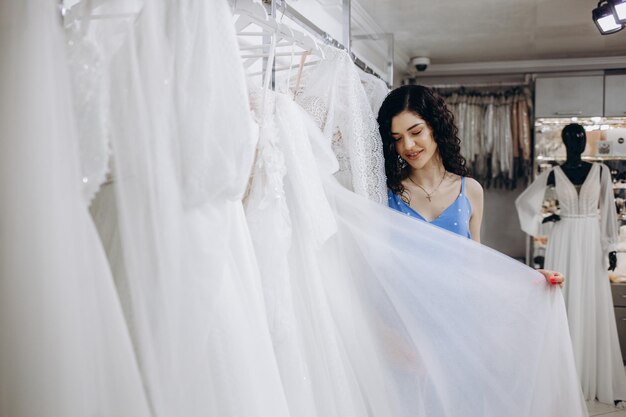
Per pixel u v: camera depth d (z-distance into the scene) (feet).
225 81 3.01
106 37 2.81
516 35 14.15
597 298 11.81
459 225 6.06
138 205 2.72
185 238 2.87
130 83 2.72
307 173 4.50
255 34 4.89
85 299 2.50
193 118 2.90
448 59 17.16
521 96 16.78
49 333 2.46
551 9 11.93
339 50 5.41
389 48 11.53
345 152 5.55
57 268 2.46
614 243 11.88
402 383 4.98
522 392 5.28
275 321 4.04
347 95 5.39
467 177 6.30
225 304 3.23
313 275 4.48
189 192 2.89
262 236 4.13
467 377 5.16
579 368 11.56
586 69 17.08
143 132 2.71
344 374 4.36
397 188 6.19
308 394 4.08
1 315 2.52
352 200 5.11
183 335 2.85
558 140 15.75
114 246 3.10
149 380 2.72
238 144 3.01
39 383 2.47
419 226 5.30
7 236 2.51
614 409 11.18
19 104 2.50
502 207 18.37
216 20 3.03
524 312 5.48
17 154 2.50
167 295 2.75
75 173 2.51
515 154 16.74
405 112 5.82
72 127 2.52
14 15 2.53
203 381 3.06
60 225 2.47
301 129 4.55
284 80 6.32
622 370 11.71
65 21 2.81
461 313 5.23
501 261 5.51
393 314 5.08
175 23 2.95
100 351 2.53
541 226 13.62
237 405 3.14
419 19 12.71
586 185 11.90
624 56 16.39
